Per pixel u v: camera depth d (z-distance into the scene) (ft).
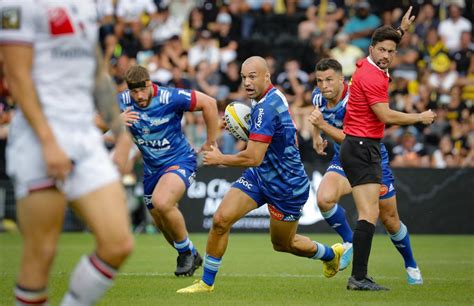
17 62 47.83
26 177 49.11
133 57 219.00
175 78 205.57
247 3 233.96
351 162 84.48
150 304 75.25
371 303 76.18
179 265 102.32
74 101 50.31
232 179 179.73
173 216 98.99
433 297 81.20
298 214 88.12
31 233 49.42
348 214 176.96
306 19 232.73
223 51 217.97
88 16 50.60
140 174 182.50
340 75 100.42
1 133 191.52
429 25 222.89
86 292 49.83
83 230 186.80
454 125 197.98
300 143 188.34
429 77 210.59
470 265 119.44
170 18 229.04
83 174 49.65
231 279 99.19
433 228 181.16
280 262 122.62
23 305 49.88
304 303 75.97
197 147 187.93
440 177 181.27
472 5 232.12
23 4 48.14
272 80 205.77
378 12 231.09
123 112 100.53
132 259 126.00
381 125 84.89
